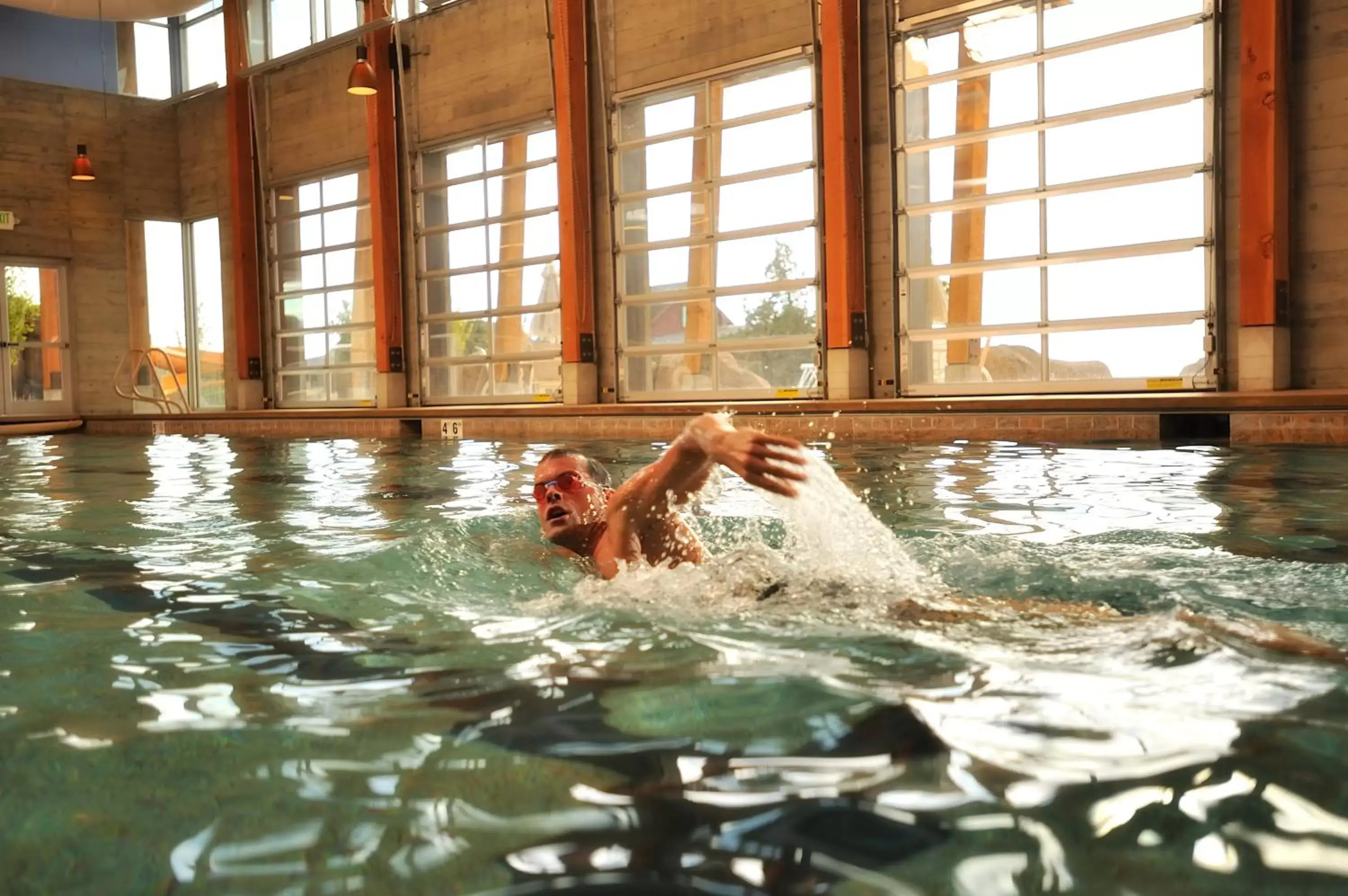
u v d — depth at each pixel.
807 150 11.03
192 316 17.52
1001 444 7.55
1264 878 0.95
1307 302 8.49
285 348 16.27
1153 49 9.09
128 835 1.11
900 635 1.84
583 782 1.22
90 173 15.61
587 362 12.48
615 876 0.98
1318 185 8.37
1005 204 10.00
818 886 0.95
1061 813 1.09
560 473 2.65
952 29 10.16
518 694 1.58
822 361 11.01
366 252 15.08
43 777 1.28
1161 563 2.48
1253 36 8.27
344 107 14.99
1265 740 1.28
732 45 11.34
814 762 1.26
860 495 4.29
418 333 14.44
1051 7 9.59
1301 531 3.08
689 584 2.26
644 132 12.27
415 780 1.24
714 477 2.44
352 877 1.00
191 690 1.65
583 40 12.20
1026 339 10.00
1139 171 9.24
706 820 1.10
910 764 1.24
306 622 2.12
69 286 16.53
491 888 0.97
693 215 11.91
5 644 1.99
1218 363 8.90
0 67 16.27
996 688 1.52
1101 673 1.58
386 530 3.51
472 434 11.54
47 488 5.52
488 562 2.70
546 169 13.01
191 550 3.15
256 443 10.45
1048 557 2.55
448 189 14.03
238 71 15.88
